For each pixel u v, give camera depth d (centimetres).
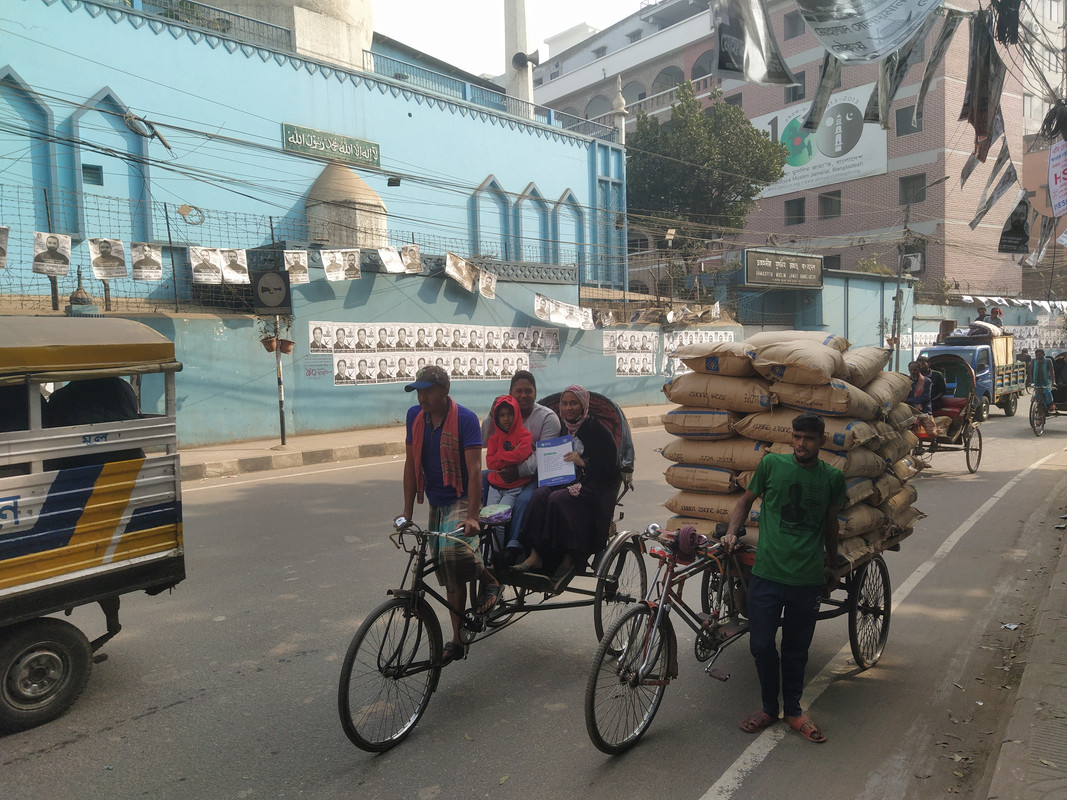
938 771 333
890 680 430
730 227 2973
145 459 413
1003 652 471
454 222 2102
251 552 687
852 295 2894
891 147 3375
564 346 1997
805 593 353
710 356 454
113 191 1466
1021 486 1015
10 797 312
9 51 1334
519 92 2606
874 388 468
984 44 571
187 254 1541
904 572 637
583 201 2470
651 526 376
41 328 392
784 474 356
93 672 436
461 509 397
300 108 1752
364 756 345
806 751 349
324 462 1282
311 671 436
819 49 3500
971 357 1688
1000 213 3447
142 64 1495
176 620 517
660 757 344
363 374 1570
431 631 376
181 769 334
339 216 1750
